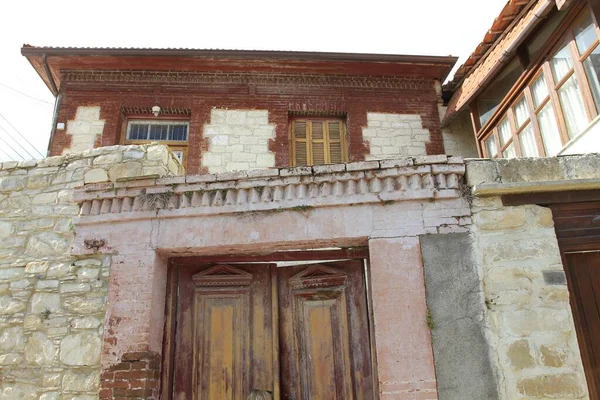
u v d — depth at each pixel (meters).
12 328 4.52
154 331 4.40
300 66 10.10
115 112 9.73
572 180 4.21
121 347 4.28
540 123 7.62
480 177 4.35
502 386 3.83
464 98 9.48
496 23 8.09
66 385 4.27
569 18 6.78
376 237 4.31
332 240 4.41
